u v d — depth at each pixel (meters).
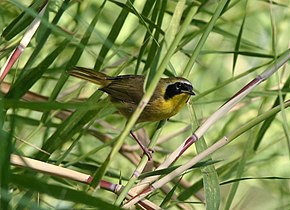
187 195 9.94
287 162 13.94
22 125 10.95
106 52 9.99
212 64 15.04
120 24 9.73
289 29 15.24
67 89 11.70
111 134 11.67
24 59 12.27
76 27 11.17
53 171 7.91
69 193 6.09
